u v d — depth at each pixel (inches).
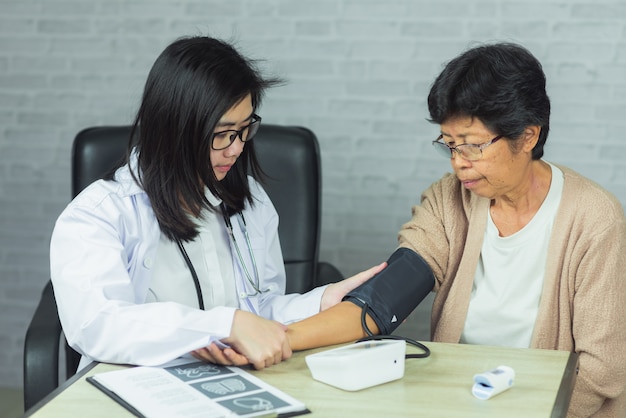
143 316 56.6
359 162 110.0
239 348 56.2
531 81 59.2
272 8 108.0
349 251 112.0
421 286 67.6
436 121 60.9
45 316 71.0
